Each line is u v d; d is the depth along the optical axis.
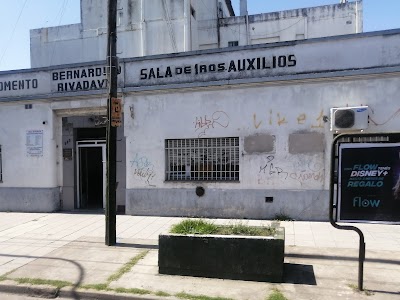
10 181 10.82
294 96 8.52
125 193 10.25
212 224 5.59
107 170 6.78
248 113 8.83
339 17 16.80
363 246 4.52
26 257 6.16
